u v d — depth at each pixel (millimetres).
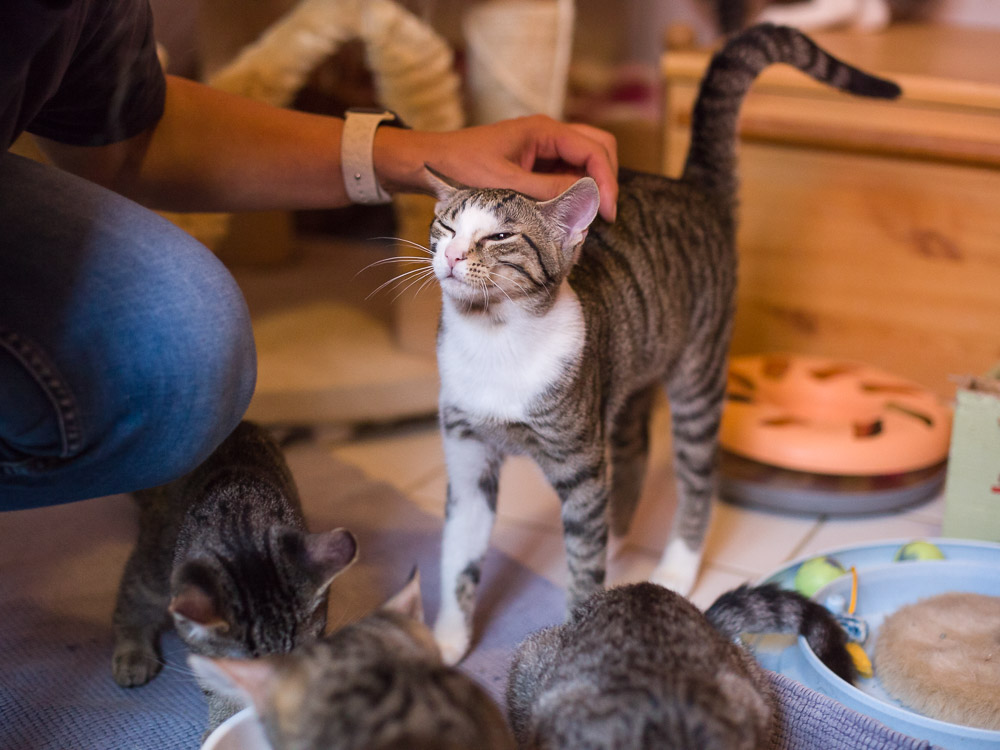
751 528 1910
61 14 908
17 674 1410
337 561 1171
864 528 1902
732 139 1726
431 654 997
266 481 1383
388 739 846
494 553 1801
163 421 1062
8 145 1017
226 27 2223
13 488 1030
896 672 1337
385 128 1525
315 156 1497
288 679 922
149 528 1435
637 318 1525
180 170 1453
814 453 1905
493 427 1408
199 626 1064
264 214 3143
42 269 999
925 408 2066
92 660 1455
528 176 1469
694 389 1709
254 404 2246
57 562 1701
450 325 1390
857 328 2414
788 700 1208
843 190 2301
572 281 1433
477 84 2297
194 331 1062
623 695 977
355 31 2084
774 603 1324
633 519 1935
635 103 3219
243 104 1498
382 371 2445
